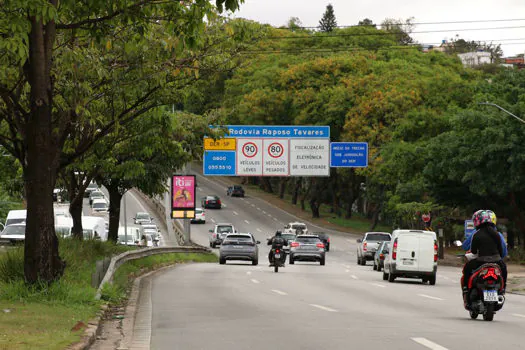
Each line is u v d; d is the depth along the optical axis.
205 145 58.47
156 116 21.56
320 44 108.62
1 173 33.00
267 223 95.25
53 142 17.08
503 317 16.27
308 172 59.16
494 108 54.59
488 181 53.69
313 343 11.44
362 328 13.42
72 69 17.67
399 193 67.00
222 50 21.28
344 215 106.81
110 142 25.45
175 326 14.03
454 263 55.38
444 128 69.00
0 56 16.41
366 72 90.44
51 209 16.66
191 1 16.45
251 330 13.18
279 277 33.03
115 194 39.56
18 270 17.34
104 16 16.20
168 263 43.59
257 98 89.06
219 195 118.94
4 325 11.72
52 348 9.66
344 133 82.69
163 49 19.45
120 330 13.50
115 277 23.94
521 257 54.41
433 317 15.91
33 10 14.25
